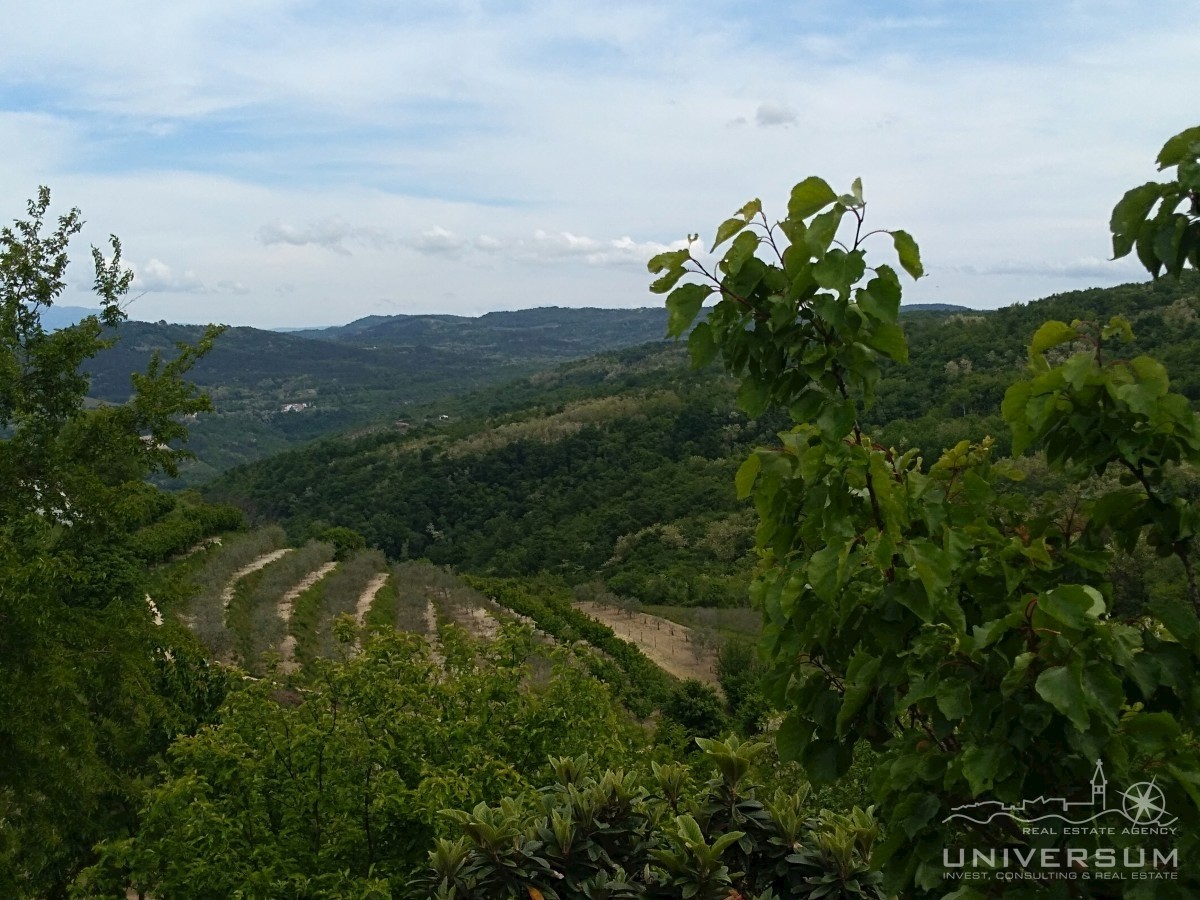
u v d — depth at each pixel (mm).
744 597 44875
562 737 8070
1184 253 2254
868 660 2463
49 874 10914
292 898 6316
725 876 3428
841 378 2418
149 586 14133
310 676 7996
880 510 2365
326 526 66312
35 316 11445
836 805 7371
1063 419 2461
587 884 3545
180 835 6305
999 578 2529
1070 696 1953
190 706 13578
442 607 38938
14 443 10766
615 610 45906
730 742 4062
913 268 2273
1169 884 2088
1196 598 2371
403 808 6508
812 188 2277
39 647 10000
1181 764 2125
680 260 2494
